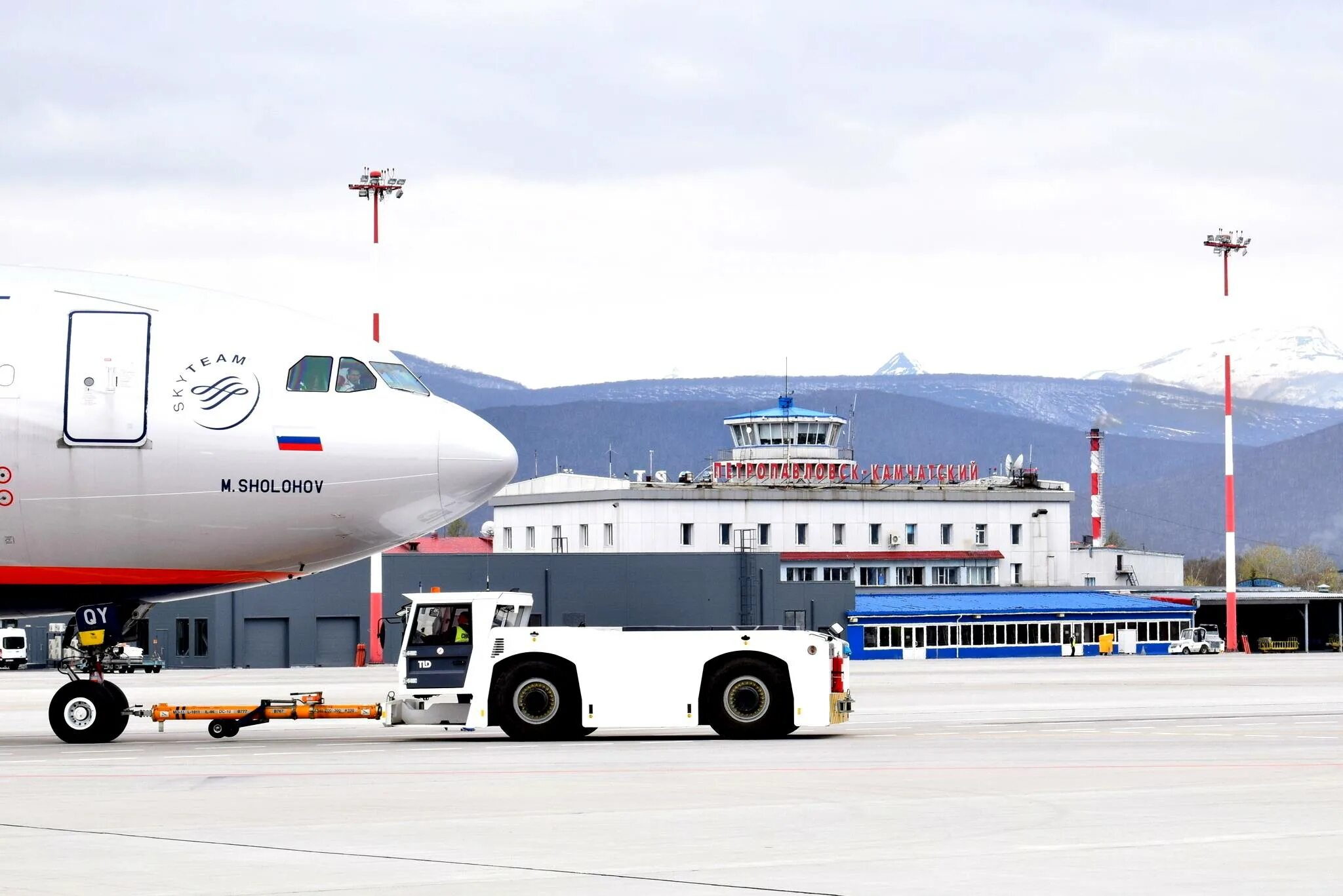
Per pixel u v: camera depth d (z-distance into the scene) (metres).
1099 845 62.97
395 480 113.19
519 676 114.44
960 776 87.50
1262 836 65.19
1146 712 154.25
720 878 56.03
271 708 117.19
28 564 109.94
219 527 111.38
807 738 116.56
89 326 109.31
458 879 56.12
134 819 71.56
